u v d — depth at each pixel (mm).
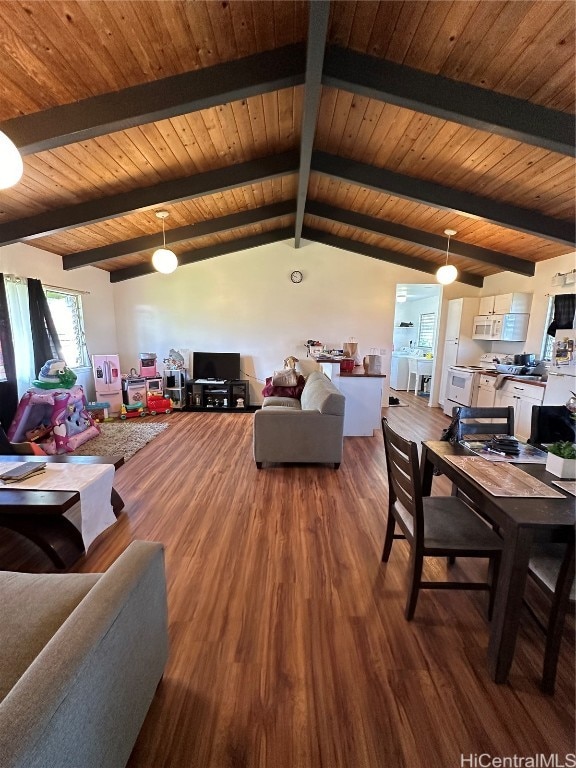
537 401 4047
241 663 1481
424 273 6055
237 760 1155
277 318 6125
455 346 5926
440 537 1668
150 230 4527
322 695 1359
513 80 1933
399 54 1935
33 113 2045
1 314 3674
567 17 1555
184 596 1851
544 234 3367
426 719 1283
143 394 5711
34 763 651
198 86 2016
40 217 3346
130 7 1586
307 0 1684
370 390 4578
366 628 1667
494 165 2783
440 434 4852
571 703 1340
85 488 2152
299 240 5457
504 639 1374
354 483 3221
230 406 5961
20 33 1598
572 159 2506
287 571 2049
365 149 2988
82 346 5301
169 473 3402
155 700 1326
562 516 1303
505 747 1206
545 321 4652
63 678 762
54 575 1359
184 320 6125
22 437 3756
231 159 3168
